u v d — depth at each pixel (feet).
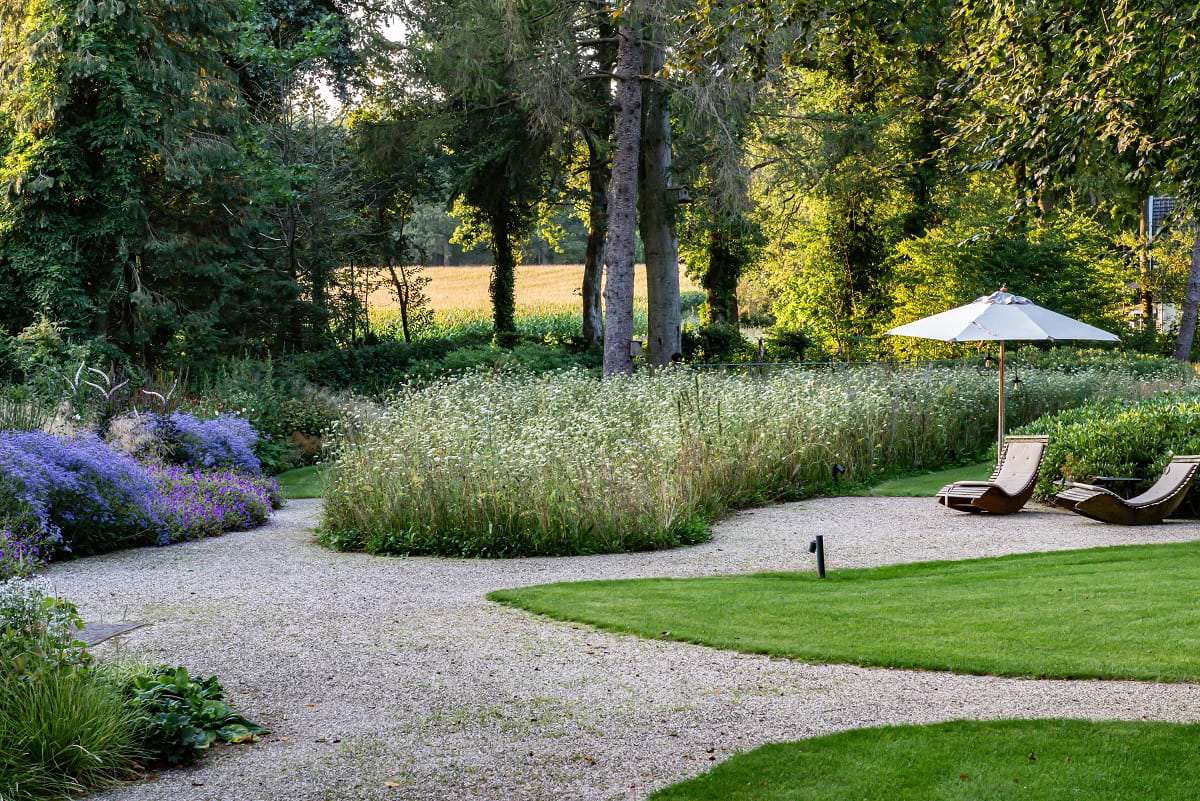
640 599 24.93
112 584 28.09
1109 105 23.91
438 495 34.06
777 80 71.56
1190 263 105.91
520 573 29.48
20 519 31.17
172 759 14.65
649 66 80.74
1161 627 20.21
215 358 75.31
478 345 99.25
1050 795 12.67
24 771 13.53
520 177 94.99
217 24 73.20
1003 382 46.62
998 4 26.02
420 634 21.94
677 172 82.38
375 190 98.58
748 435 44.47
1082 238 97.45
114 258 68.90
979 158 29.14
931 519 38.04
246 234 79.61
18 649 15.07
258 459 54.24
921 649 19.43
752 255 118.52
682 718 16.16
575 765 14.33
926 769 13.61
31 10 65.51
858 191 100.48
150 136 68.03
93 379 59.36
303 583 28.12
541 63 72.38
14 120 66.64
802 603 24.06
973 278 92.94
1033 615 21.74
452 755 14.80
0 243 66.13
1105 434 40.55
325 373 83.71
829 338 107.86
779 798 12.94
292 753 15.02
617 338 76.43
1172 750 13.88
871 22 31.07
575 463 34.99
